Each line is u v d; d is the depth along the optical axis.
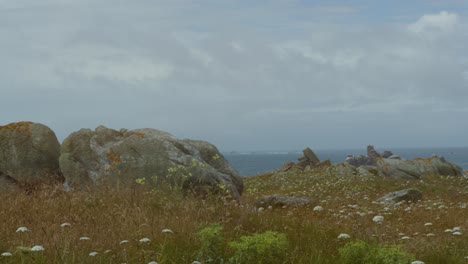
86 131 20.80
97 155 19.97
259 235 8.13
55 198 14.73
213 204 13.65
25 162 21.33
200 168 18.14
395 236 12.45
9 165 21.38
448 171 37.34
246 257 7.94
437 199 23.72
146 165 18.44
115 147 19.28
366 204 20.83
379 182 31.52
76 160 20.28
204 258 8.08
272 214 13.83
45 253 8.29
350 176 35.44
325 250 9.73
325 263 8.73
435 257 9.76
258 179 41.59
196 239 9.23
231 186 18.75
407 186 29.53
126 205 12.99
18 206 13.16
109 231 10.30
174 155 18.58
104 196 14.49
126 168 18.67
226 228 11.07
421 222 15.58
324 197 26.77
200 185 17.89
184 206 12.93
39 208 12.97
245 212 12.87
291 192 29.80
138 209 12.07
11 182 21.38
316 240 10.64
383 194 26.77
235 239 10.07
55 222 11.68
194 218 12.05
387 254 7.60
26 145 21.42
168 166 18.22
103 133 20.64
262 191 33.53
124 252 8.23
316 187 31.45
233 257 7.94
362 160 60.47
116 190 15.32
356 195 25.77
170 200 14.09
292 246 9.73
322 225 12.78
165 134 19.95
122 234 9.92
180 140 19.67
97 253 8.23
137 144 18.92
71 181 20.05
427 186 29.70
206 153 21.30
